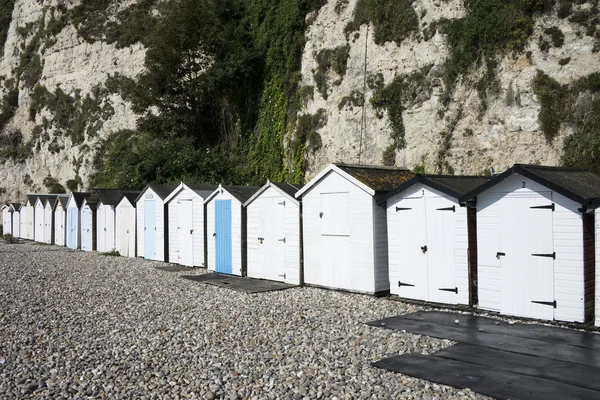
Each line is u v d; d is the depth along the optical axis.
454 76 23.72
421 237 13.27
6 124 57.88
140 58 46.97
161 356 9.38
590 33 20.08
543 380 7.62
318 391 7.45
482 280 12.06
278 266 17.06
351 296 14.38
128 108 45.84
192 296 14.92
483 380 7.67
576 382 7.52
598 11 20.09
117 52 48.94
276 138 32.28
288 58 32.66
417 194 13.34
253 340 10.17
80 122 49.47
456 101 23.58
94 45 50.97
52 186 50.31
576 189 10.74
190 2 36.84
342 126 28.50
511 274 11.54
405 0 26.62
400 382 7.75
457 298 12.54
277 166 31.80
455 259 12.58
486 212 11.97
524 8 21.66
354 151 27.69
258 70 34.50
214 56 36.62
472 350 9.17
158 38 37.19
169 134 37.44
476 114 22.84
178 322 11.87
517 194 11.42
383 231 14.48
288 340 10.12
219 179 31.88
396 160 25.62
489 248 11.92
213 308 13.22
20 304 14.25
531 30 21.50
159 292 15.66
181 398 7.41
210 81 34.56
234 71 34.06
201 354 9.41
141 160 33.28
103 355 9.53
